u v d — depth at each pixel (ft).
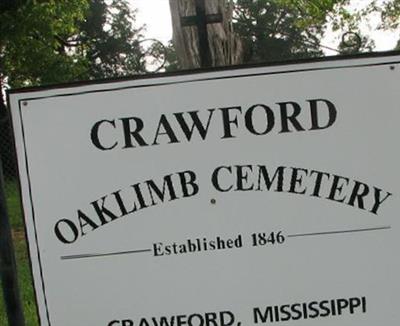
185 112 5.72
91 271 5.80
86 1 34.58
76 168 5.74
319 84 5.74
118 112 5.72
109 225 5.77
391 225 5.80
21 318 5.85
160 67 6.42
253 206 5.77
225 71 5.71
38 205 5.75
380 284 5.83
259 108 5.73
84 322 5.82
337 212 5.79
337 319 5.85
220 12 6.38
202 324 5.83
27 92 5.70
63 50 44.96
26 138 5.72
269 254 5.80
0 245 5.79
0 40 29.68
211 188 5.76
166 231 5.78
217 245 5.78
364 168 5.78
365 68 5.74
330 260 5.81
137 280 5.81
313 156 5.76
